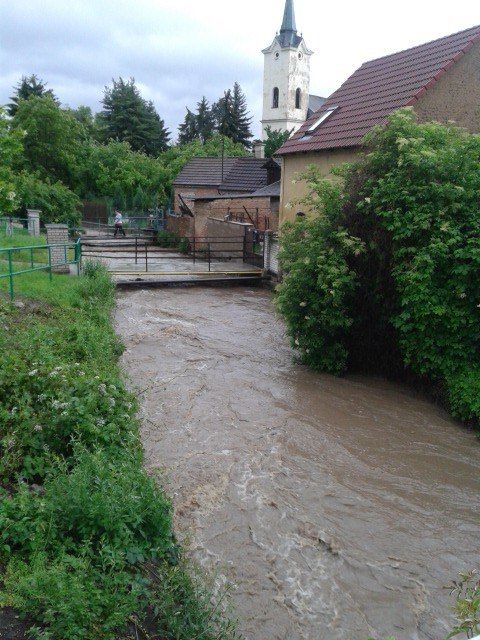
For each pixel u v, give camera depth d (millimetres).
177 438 7887
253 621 4648
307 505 6426
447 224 8883
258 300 17812
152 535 4793
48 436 5699
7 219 23703
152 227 36969
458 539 5973
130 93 67125
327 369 11133
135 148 67000
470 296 8953
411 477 7203
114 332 12305
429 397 9836
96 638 3439
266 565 5352
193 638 3879
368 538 5902
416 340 9531
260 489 6656
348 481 7047
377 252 10070
